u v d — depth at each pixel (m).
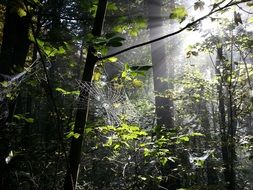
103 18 2.62
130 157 5.59
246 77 9.53
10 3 2.26
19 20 5.58
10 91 4.08
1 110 4.54
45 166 5.27
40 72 3.96
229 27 8.00
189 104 11.15
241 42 8.79
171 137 3.65
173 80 10.34
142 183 5.64
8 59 5.64
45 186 5.14
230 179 9.08
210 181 10.69
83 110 2.51
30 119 3.80
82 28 8.93
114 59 3.06
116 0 10.89
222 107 9.70
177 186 7.26
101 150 6.67
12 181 4.34
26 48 5.90
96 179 7.53
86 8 3.19
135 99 9.91
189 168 6.22
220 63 9.77
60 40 2.80
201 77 10.51
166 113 10.01
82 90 2.57
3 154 3.95
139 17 3.02
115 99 3.58
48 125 7.18
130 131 3.41
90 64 2.55
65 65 12.60
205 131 9.34
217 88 9.98
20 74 3.73
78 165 2.39
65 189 2.25
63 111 6.08
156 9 10.13
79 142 2.43
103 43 2.35
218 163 8.19
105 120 4.14
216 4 2.45
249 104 9.56
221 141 8.52
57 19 7.96
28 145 5.70
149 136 4.25
